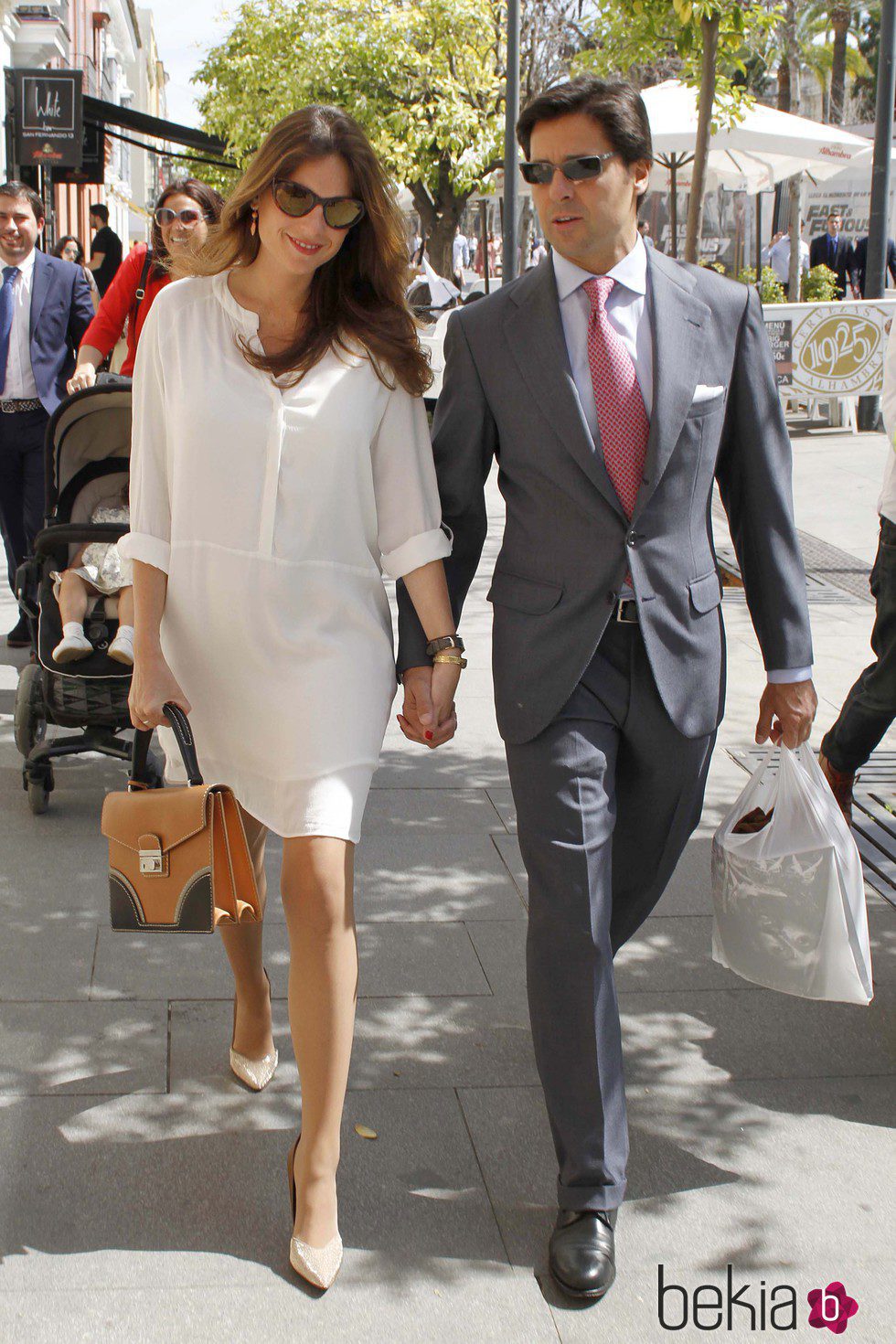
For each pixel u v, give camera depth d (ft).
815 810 10.02
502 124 89.56
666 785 9.62
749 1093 10.84
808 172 58.75
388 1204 9.37
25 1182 9.44
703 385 9.06
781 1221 9.34
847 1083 11.00
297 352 8.87
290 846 8.69
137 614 9.16
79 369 18.93
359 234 9.02
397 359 9.06
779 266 71.92
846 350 38.34
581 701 9.21
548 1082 9.01
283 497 8.87
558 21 64.69
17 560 22.12
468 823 16.17
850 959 9.96
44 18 64.44
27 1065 10.85
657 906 14.02
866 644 23.31
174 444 9.02
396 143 88.17
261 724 8.95
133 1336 8.10
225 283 9.10
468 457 9.45
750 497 9.57
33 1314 8.24
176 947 12.91
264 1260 8.80
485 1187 9.58
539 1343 8.17
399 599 9.59
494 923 13.58
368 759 8.91
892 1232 9.25
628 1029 11.75
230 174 112.57
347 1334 8.20
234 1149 9.89
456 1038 11.46
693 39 32.19
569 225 8.77
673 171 49.75
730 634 23.94
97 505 16.31
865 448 43.06
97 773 17.72
